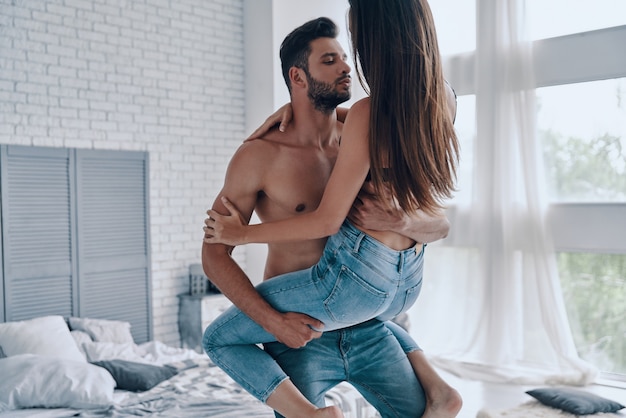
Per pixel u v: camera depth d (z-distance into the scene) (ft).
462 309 18.30
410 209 5.35
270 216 6.11
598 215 16.19
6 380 11.35
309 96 5.93
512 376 16.40
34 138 15.26
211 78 19.24
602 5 16.06
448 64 18.45
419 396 6.37
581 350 16.62
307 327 5.54
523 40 16.79
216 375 13.21
